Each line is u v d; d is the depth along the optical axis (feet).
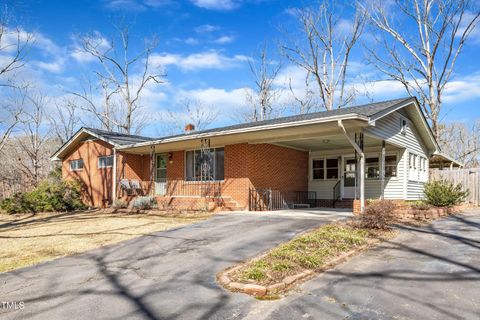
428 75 84.94
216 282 19.34
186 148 59.62
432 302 15.85
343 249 24.89
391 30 89.45
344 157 57.93
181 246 27.96
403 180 52.11
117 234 34.06
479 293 16.84
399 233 30.96
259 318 14.64
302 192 59.57
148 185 64.03
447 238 28.73
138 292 18.22
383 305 15.62
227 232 32.68
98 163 68.49
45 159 111.04
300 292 17.49
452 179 60.95
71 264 24.04
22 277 21.40
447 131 139.03
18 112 85.81
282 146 55.98
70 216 52.24
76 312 15.83
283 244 26.48
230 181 52.70
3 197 75.87
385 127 46.16
